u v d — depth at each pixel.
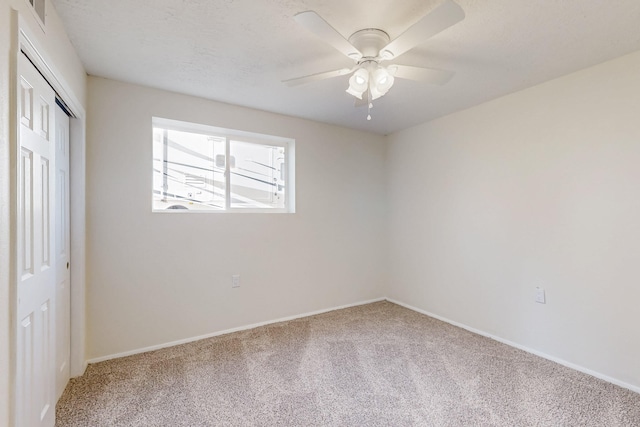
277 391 1.95
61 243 1.92
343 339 2.75
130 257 2.45
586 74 2.20
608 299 2.09
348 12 1.59
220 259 2.87
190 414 1.74
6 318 1.06
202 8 1.56
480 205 2.90
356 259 3.78
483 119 2.87
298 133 3.32
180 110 2.65
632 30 1.74
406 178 3.73
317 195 3.47
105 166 2.35
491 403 1.83
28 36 1.19
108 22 1.67
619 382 2.03
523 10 1.57
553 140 2.38
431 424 1.65
